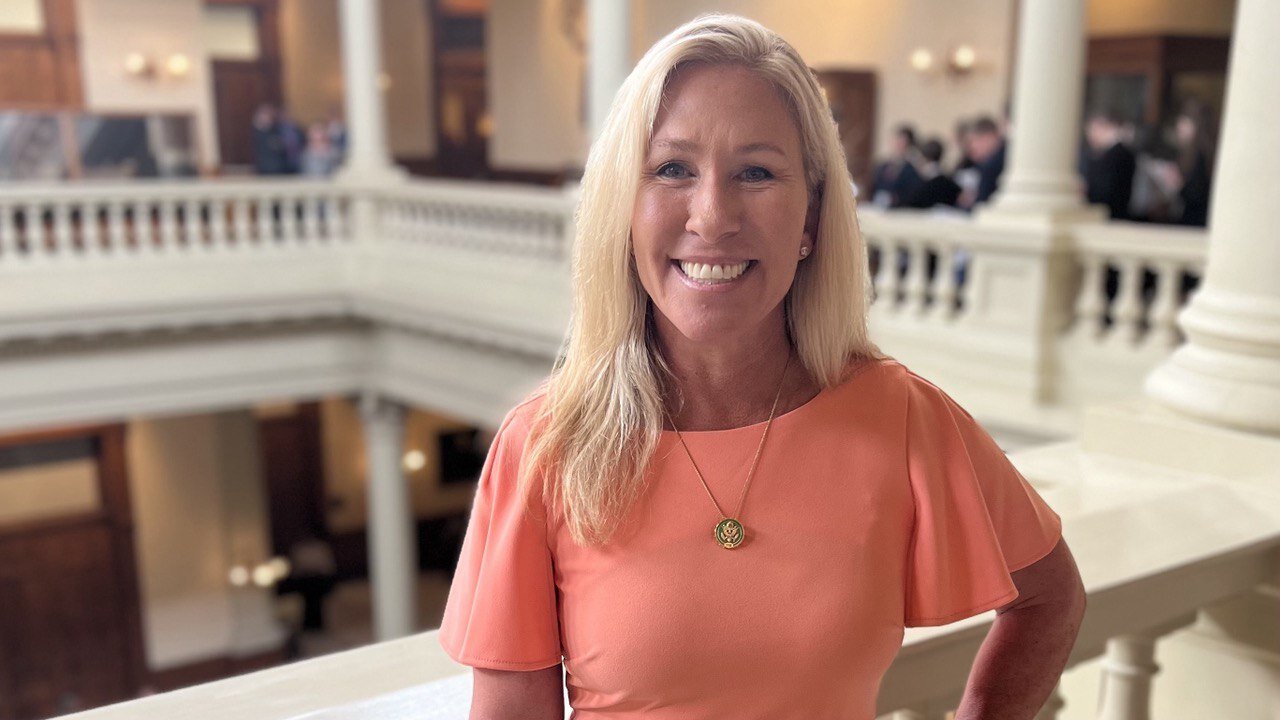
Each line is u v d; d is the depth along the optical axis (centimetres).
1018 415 615
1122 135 737
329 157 1432
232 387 1113
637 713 117
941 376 683
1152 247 589
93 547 1470
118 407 1057
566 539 118
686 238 111
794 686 114
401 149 2094
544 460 118
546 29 1730
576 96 1694
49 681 1466
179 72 1616
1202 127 883
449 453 1905
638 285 120
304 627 1648
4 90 1518
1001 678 131
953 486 122
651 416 117
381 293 1084
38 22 1534
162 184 1083
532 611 119
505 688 120
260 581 1584
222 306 1058
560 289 991
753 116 109
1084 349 628
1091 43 1163
